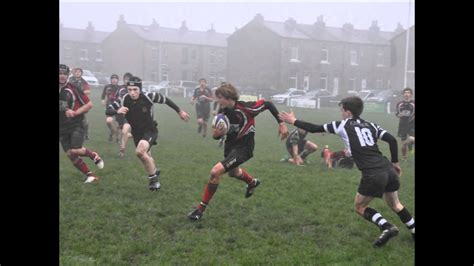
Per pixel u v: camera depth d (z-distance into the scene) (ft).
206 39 211.82
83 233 18.86
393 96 117.50
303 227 20.34
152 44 199.52
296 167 34.04
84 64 213.05
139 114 25.02
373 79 178.60
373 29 182.70
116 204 22.62
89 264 16.05
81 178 27.71
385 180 17.66
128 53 202.90
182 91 145.79
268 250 17.57
